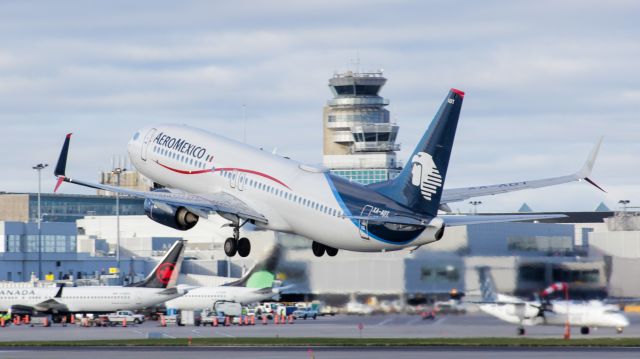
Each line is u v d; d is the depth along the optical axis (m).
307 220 175.00
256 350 180.62
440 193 161.25
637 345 178.50
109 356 169.75
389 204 165.75
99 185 179.00
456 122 160.75
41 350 187.38
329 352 172.38
